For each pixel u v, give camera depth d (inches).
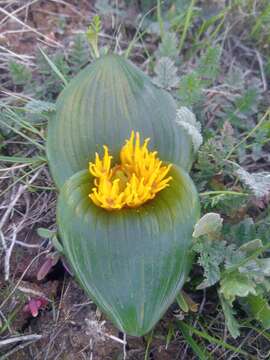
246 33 12.5
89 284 7.6
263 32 12.3
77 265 7.6
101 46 11.8
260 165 10.7
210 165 9.5
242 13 12.4
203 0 12.5
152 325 7.5
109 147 8.7
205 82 11.0
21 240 9.4
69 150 8.6
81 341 8.6
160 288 7.5
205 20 12.3
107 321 8.7
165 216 7.6
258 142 10.4
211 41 12.2
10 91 11.0
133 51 11.9
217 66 10.8
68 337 8.7
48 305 9.0
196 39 12.0
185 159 8.7
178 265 7.6
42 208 9.7
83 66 11.2
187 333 8.6
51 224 9.6
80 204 7.7
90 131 8.7
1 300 8.9
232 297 8.1
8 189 9.8
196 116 10.7
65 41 11.8
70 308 8.9
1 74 11.2
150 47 12.0
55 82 10.9
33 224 9.6
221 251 8.4
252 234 9.0
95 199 7.7
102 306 7.6
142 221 7.6
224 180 10.2
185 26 11.4
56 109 8.7
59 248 8.6
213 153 9.4
